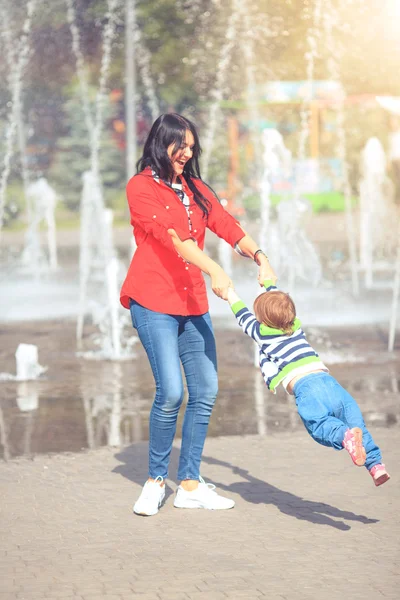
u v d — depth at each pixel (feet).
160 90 114.21
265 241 51.37
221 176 120.06
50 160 130.21
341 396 17.37
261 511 18.72
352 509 18.71
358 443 16.29
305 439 24.84
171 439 18.90
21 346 34.55
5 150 112.78
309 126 117.70
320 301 53.11
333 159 122.21
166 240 18.06
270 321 17.75
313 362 17.79
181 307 18.76
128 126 94.22
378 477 16.71
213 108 104.22
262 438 24.98
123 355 38.93
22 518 18.45
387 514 18.33
